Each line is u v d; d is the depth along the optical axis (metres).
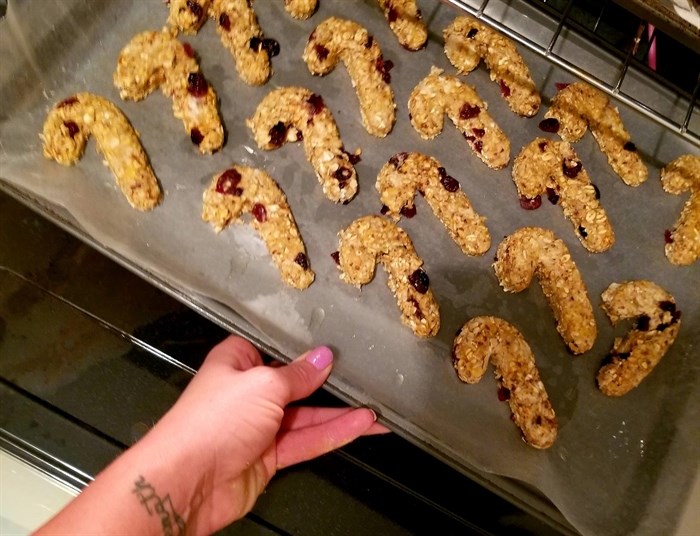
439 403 0.37
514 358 0.37
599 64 0.40
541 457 0.37
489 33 0.39
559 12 0.39
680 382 0.40
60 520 0.23
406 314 0.37
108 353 0.36
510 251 0.38
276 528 0.36
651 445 0.39
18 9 0.33
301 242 0.36
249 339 0.35
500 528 0.38
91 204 0.34
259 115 0.37
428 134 0.39
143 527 0.24
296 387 0.30
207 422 0.27
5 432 0.34
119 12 0.36
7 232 0.35
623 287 0.39
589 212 0.39
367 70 0.38
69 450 0.35
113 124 0.35
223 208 0.35
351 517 0.37
